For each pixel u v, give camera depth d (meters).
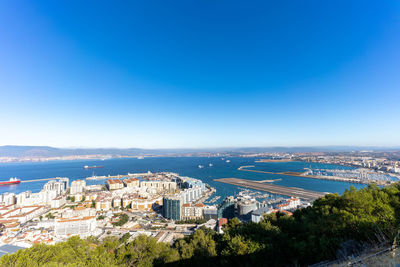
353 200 39.25
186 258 45.62
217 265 43.50
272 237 42.97
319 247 33.06
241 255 39.06
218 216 156.38
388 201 38.09
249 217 149.25
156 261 42.72
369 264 18.56
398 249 19.58
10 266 31.33
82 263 35.41
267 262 36.72
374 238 28.03
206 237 54.03
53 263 31.02
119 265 37.81
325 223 36.50
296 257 36.00
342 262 22.77
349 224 33.44
